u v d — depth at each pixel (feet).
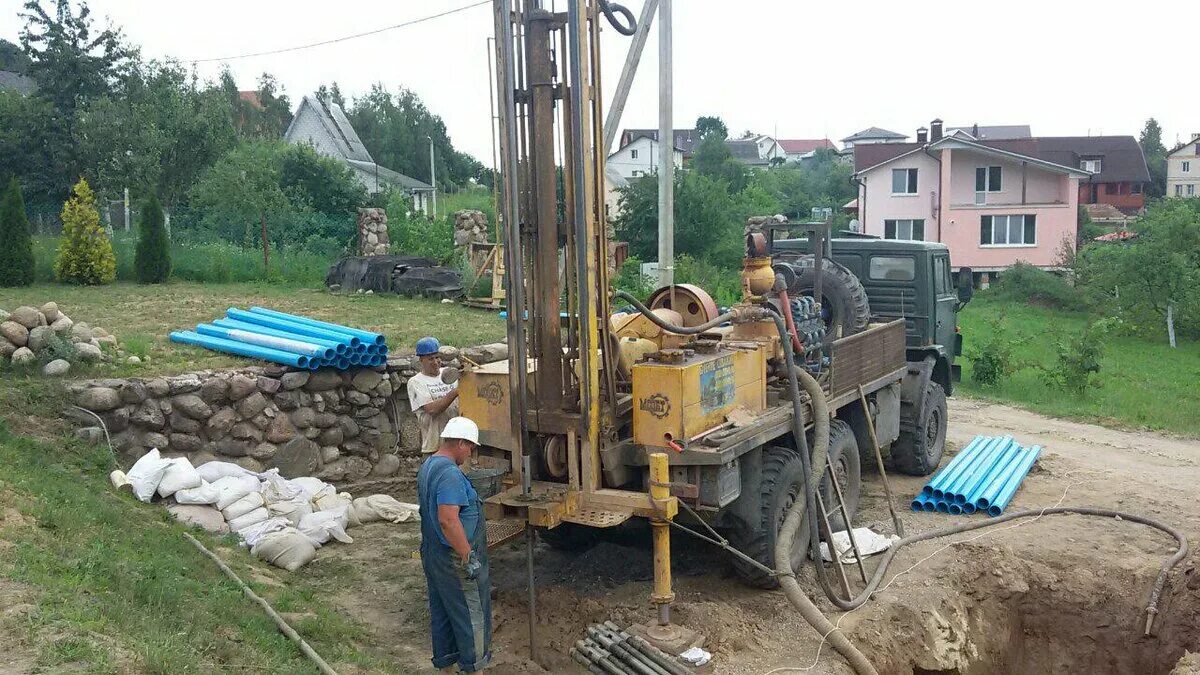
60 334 27.94
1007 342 61.67
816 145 374.43
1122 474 33.30
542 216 18.92
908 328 33.58
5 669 11.26
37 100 77.51
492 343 37.09
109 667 11.83
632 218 92.38
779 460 21.85
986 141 130.41
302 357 28.40
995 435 41.01
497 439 20.04
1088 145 189.26
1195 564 23.52
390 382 30.37
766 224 27.71
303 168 84.69
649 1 38.22
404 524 25.41
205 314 40.52
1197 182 242.37
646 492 19.16
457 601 15.70
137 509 21.48
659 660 17.71
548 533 24.21
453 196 156.56
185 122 79.10
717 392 20.22
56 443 23.61
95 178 75.05
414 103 215.31
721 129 258.57
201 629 14.58
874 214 122.83
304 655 15.48
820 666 18.66
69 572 15.01
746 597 21.39
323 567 21.93
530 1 18.49
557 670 17.80
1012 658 24.11
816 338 24.63
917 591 22.35
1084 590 24.11
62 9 79.30
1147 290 81.20
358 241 69.36
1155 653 23.32
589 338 18.42
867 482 31.94
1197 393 53.78
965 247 119.65
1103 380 57.00
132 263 56.24
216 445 26.84
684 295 23.41
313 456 28.55
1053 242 117.60
